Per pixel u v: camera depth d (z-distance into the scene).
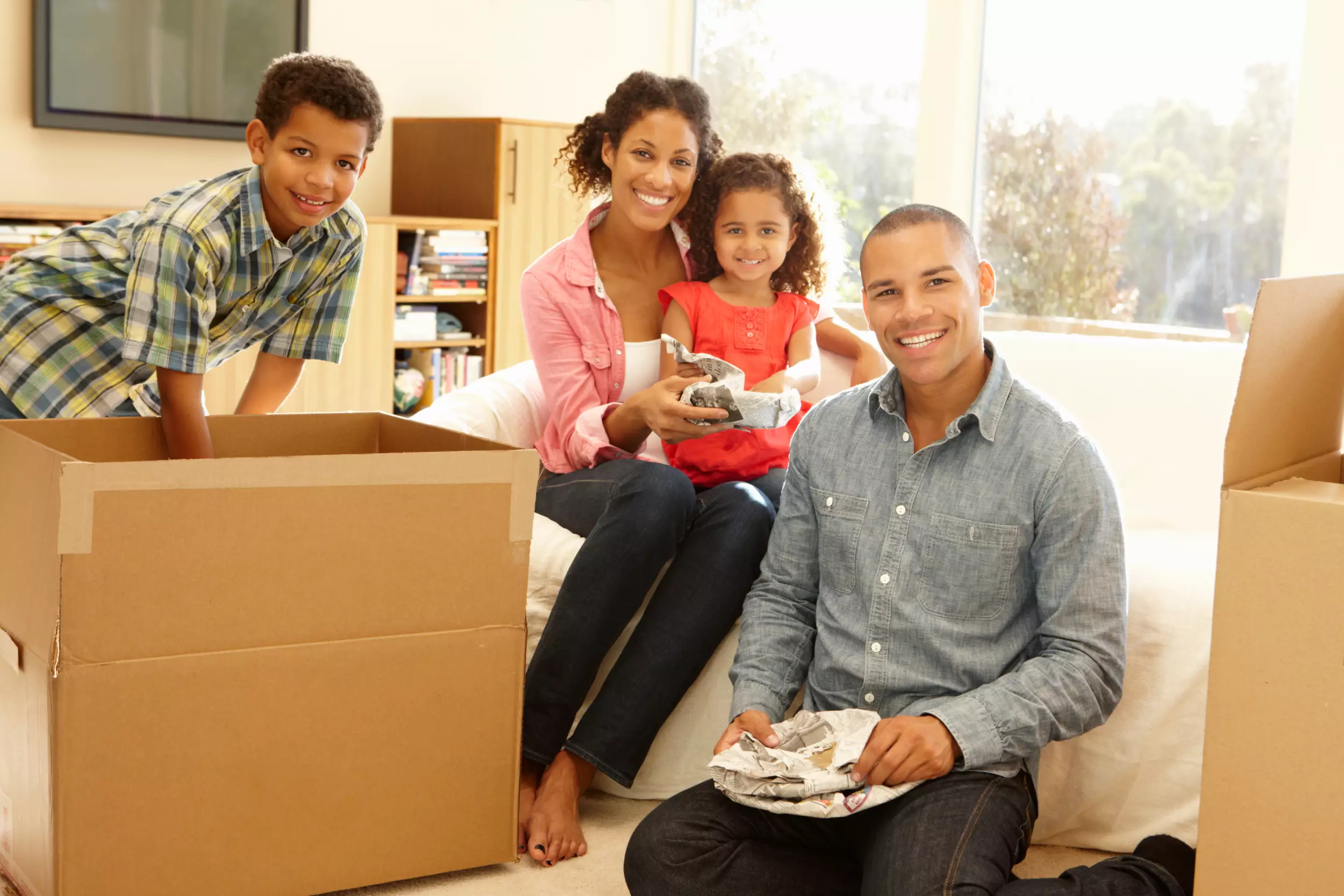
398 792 1.52
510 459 1.54
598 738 1.72
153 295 1.71
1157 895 1.33
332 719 1.47
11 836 1.48
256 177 1.80
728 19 4.89
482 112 4.65
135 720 1.36
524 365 2.52
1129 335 3.81
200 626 1.38
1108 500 1.43
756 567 1.80
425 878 1.60
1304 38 3.23
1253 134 3.51
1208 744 1.23
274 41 4.04
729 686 1.81
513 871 1.63
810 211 2.14
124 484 1.33
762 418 1.82
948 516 1.49
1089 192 3.88
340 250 1.96
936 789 1.40
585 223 2.13
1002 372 1.51
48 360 1.86
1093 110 3.85
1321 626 1.16
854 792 1.38
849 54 4.51
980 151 4.13
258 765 1.43
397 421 1.83
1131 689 1.69
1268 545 1.18
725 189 2.05
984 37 4.07
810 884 1.46
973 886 1.29
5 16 3.59
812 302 2.17
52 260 1.88
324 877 1.49
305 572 1.43
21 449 1.44
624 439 1.98
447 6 4.50
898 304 1.46
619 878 1.61
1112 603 1.42
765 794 1.39
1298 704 1.18
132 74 3.79
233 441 1.80
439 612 1.52
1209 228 3.63
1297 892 1.19
